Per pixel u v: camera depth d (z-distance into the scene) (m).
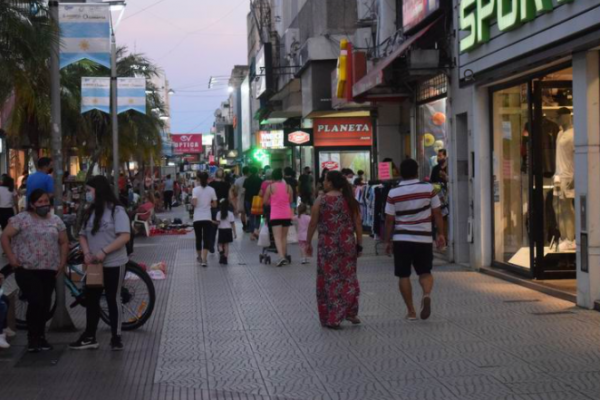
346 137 27.66
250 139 63.34
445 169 15.59
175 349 8.34
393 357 7.75
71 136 25.17
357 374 7.14
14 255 8.23
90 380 7.13
